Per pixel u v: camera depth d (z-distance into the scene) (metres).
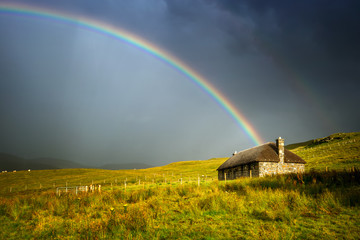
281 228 9.04
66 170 104.00
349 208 10.99
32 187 66.25
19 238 9.91
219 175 57.44
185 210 12.68
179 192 19.53
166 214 12.23
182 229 9.62
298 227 9.09
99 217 12.69
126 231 9.41
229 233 8.89
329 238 7.94
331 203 11.56
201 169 101.81
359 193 12.38
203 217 11.25
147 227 9.83
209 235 8.77
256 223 9.87
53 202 17.06
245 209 11.93
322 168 48.16
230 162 52.88
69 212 13.95
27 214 14.12
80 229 10.20
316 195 13.88
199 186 22.23
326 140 106.94
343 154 63.41
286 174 23.66
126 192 21.52
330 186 15.92
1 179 83.94
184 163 138.25
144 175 86.81
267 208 11.92
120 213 12.31
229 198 14.22
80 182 72.31
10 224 12.03
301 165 44.03
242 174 46.59
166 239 8.66
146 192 20.14
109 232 9.65
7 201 18.28
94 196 19.17
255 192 15.87
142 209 12.71
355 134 101.38
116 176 84.75
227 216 11.19
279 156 43.03
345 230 8.55
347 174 17.64
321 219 9.88
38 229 10.75
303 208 11.27
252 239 8.10
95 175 88.62
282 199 12.83
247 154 47.75
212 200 13.54
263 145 47.16
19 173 95.75
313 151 86.31
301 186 16.52
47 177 86.00
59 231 10.37
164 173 93.19
